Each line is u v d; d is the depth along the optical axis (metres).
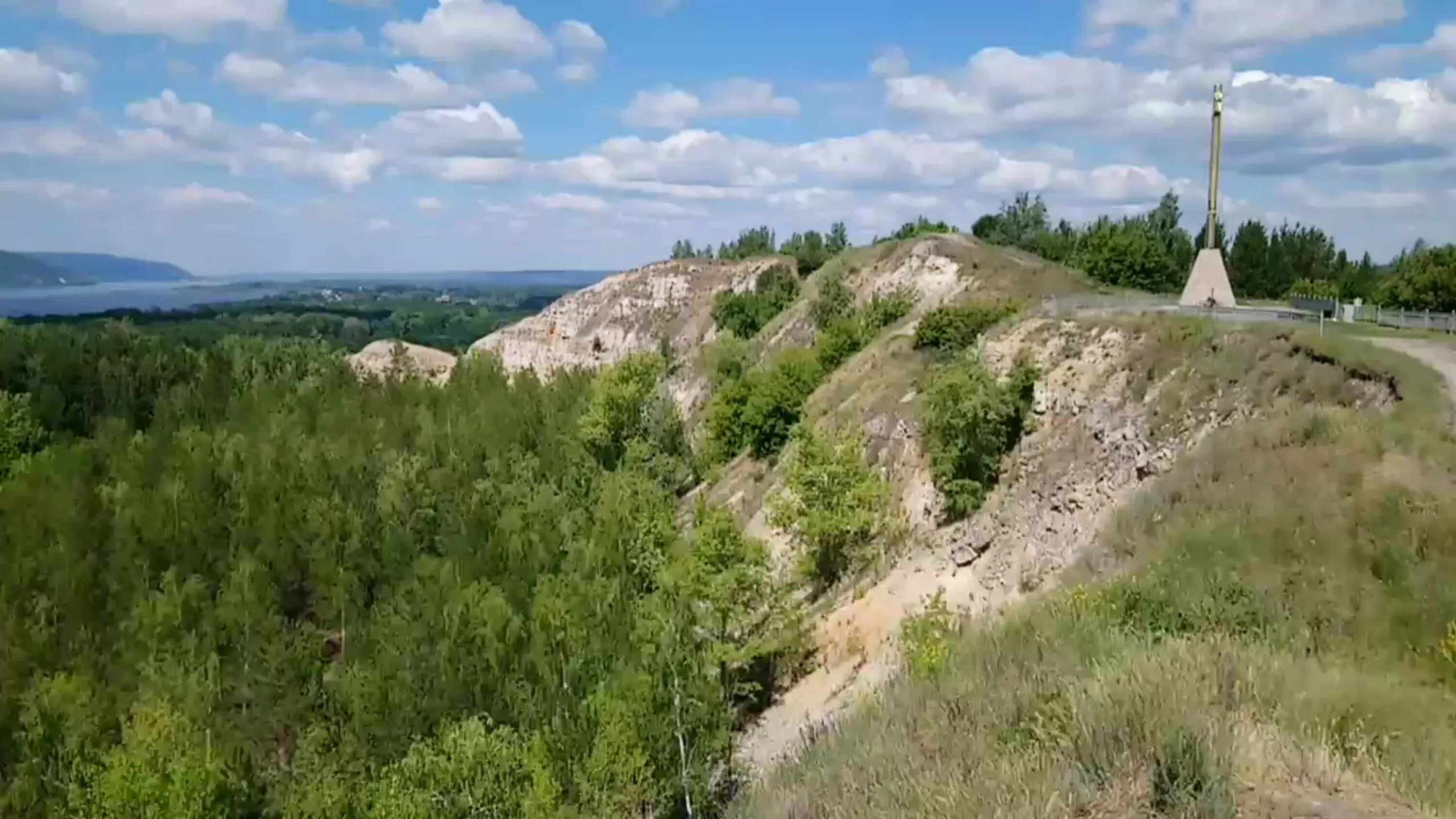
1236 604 15.73
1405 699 10.80
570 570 51.62
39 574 57.19
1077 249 79.62
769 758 26.62
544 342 126.44
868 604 31.62
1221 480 20.80
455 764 31.67
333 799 37.50
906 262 73.00
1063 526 27.81
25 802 38.69
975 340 39.91
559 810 28.81
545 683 40.53
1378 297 56.22
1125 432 27.91
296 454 74.88
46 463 72.75
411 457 75.12
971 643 16.77
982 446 32.47
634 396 69.19
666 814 27.67
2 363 91.38
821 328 69.81
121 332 104.12
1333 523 17.19
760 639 32.09
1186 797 7.79
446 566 55.03
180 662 47.31
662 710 28.73
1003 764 8.93
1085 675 11.38
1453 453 18.62
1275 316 32.50
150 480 70.94
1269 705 10.12
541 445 78.00
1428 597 14.77
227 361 106.75
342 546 60.47
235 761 40.28
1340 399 23.27
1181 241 79.06
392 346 141.00
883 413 41.00
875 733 11.99
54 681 45.81
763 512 44.72
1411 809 7.97
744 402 60.56
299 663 47.88
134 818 34.19
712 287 113.75
